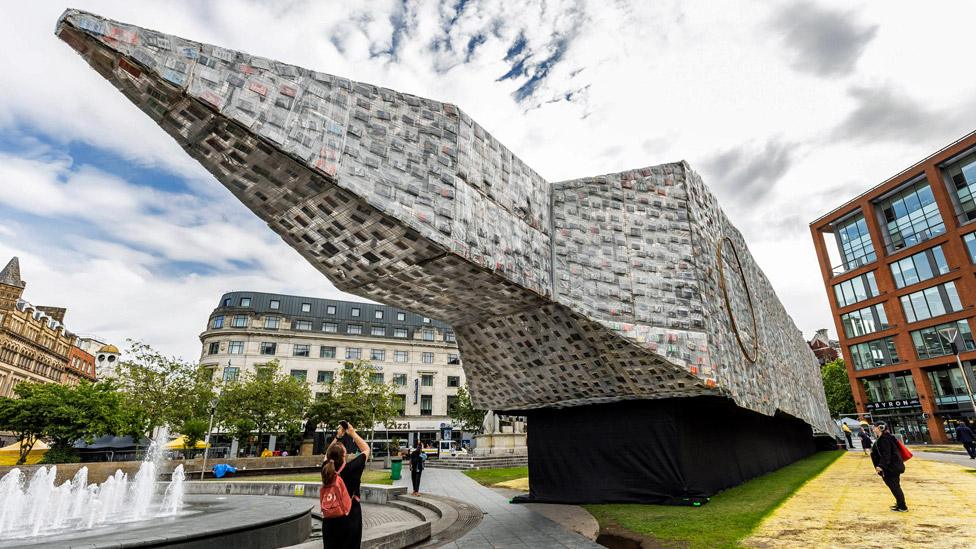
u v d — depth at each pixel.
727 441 14.38
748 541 7.39
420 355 65.69
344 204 6.71
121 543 5.90
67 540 6.25
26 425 22.95
